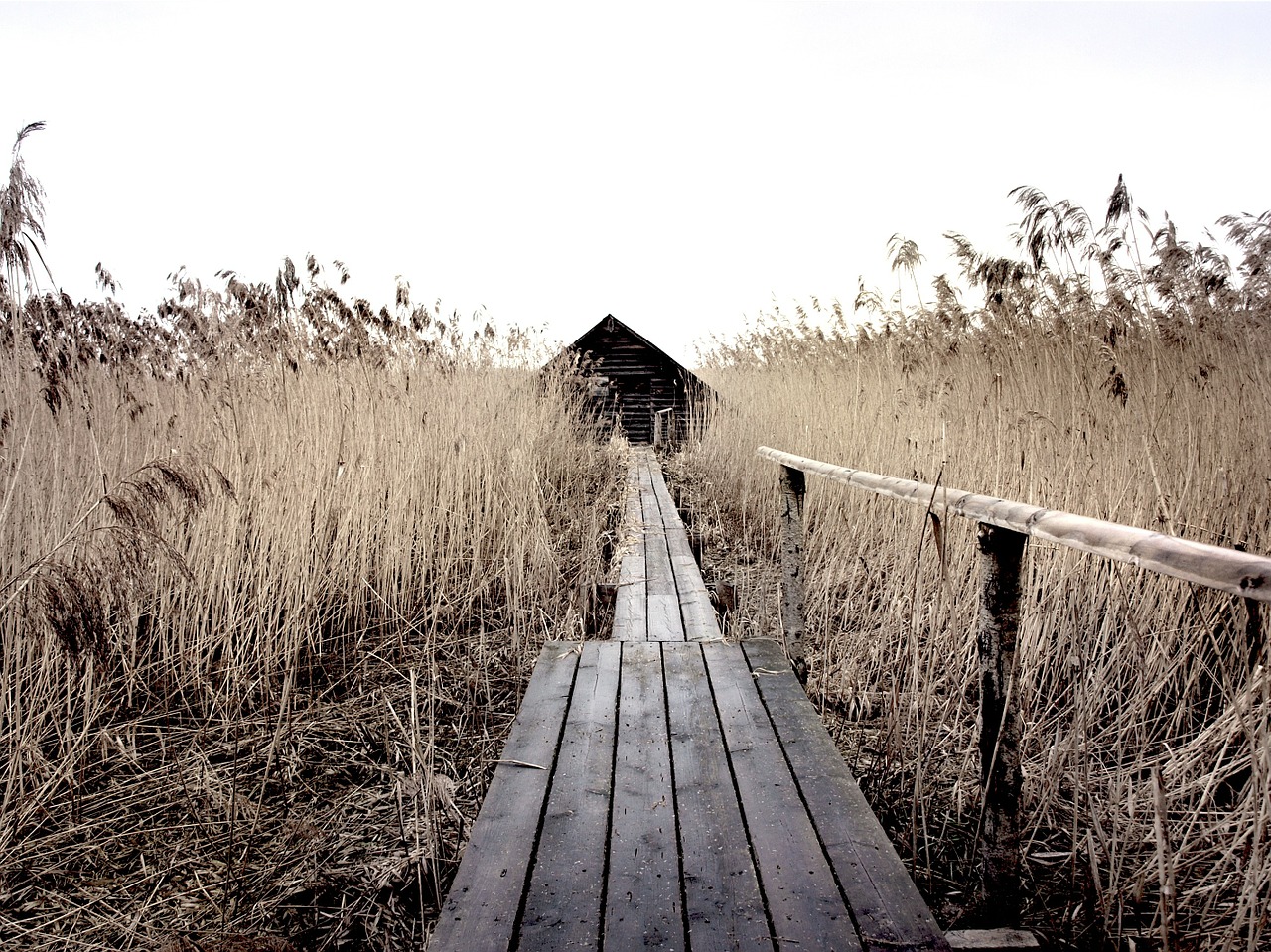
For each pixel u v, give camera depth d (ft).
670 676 10.96
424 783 9.13
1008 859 5.83
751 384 39.04
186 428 15.33
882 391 21.33
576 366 39.11
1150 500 11.71
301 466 16.08
